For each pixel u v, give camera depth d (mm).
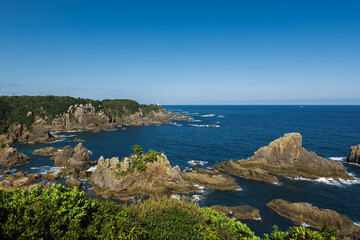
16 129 126062
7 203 14539
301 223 39719
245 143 109250
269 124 191125
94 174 57250
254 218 41156
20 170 68875
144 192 51781
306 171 63906
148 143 112125
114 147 103375
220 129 162500
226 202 48250
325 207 46188
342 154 85812
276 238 20266
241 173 63844
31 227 12609
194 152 91500
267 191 53844
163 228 18688
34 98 161625
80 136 135375
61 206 15258
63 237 13344
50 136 128750
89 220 16531
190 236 18047
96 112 185375
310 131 144250
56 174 60688
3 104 134875
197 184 56750
